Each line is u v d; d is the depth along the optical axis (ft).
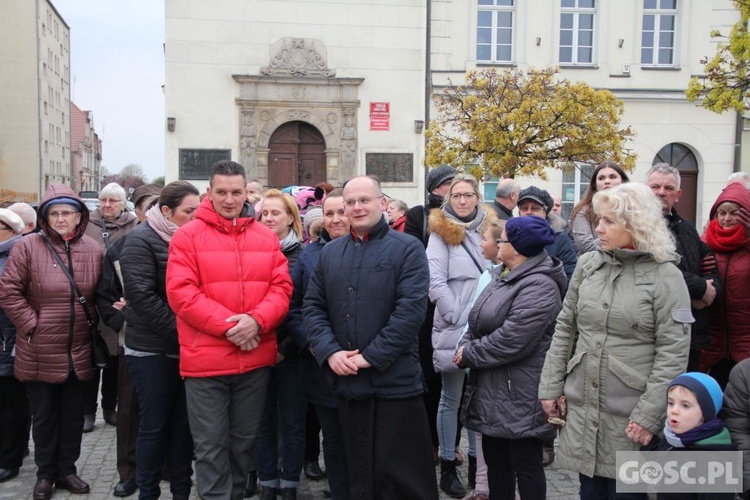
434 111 56.13
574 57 57.88
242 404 14.07
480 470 15.39
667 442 10.80
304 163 55.72
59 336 16.02
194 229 13.78
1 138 158.40
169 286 13.35
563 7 57.41
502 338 12.53
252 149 53.78
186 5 52.70
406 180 55.67
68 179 213.87
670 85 58.08
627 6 57.41
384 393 12.71
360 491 12.90
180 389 15.08
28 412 18.83
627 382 11.00
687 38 57.98
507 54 57.31
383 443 12.76
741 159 59.06
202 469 13.51
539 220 13.00
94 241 17.17
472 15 56.13
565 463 11.67
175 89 52.80
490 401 12.96
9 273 16.01
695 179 59.72
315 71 54.34
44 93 170.09
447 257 16.94
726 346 15.71
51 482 16.35
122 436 16.51
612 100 41.91
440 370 16.15
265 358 14.10
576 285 12.00
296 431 15.72
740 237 15.26
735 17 58.23
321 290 13.57
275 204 16.74
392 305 12.85
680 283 10.83
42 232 16.53
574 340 12.10
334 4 54.44
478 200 17.35
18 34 158.10
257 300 13.82
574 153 42.09
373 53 55.01
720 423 10.66
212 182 13.85
